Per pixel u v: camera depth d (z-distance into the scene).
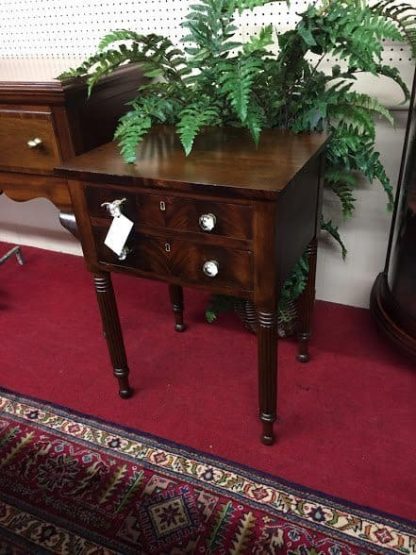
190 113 1.11
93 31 1.58
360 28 1.07
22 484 1.15
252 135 1.11
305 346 1.45
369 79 1.34
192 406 1.35
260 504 1.08
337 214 1.58
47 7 1.59
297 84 1.27
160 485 1.13
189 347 1.57
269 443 1.21
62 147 1.26
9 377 1.49
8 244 2.30
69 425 1.31
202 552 0.99
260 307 1.01
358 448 1.20
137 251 1.08
